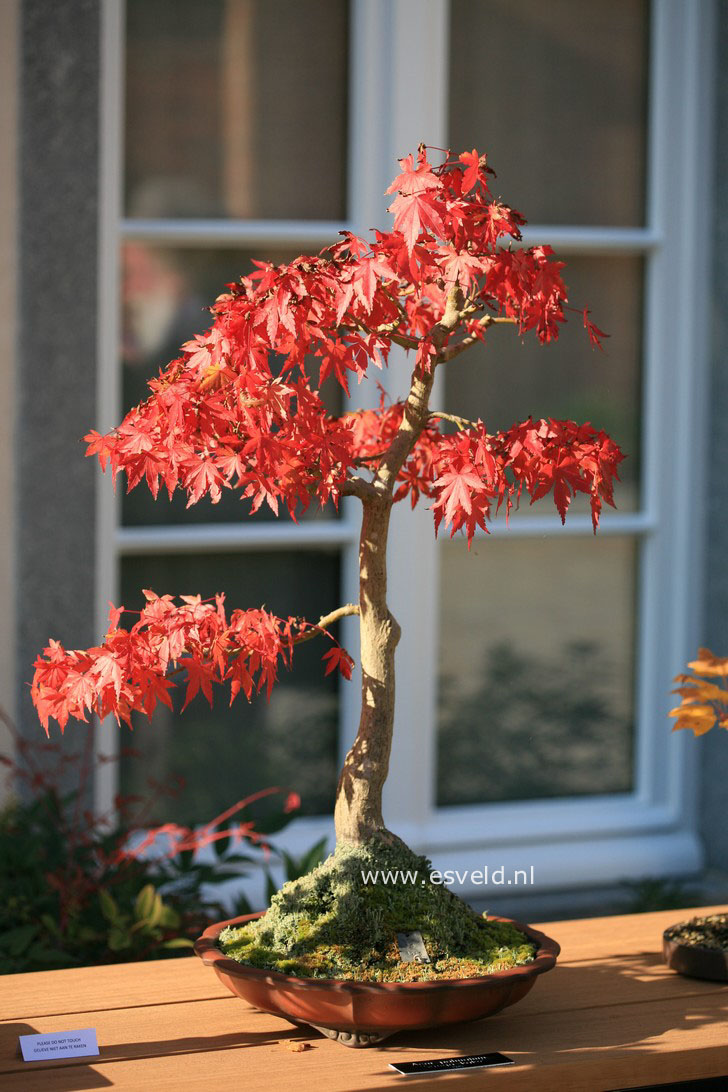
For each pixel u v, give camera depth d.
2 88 3.51
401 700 3.98
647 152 4.22
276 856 3.85
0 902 2.88
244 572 3.92
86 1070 1.75
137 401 3.79
